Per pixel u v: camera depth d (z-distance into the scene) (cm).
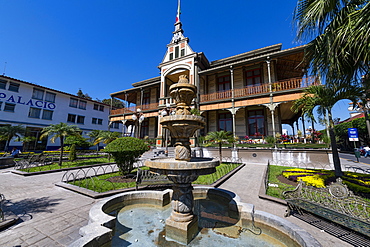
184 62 1684
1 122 1928
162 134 1684
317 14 431
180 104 389
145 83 2377
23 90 2138
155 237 280
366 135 2145
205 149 1487
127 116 2177
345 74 475
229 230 304
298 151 1122
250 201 466
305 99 742
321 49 473
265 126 1492
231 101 1456
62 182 630
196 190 509
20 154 1708
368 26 319
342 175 650
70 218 359
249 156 1294
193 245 257
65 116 2555
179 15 1903
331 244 264
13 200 467
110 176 763
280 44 1497
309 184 580
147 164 328
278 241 268
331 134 683
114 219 295
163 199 429
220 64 1798
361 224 275
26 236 289
